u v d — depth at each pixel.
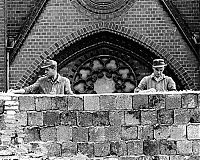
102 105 20.02
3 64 31.56
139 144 20.03
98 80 32.75
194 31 33.06
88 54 32.75
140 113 20.06
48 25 32.12
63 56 32.44
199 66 31.97
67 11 32.19
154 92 20.25
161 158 20.06
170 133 20.09
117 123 20.02
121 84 32.75
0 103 20.03
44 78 23.28
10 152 19.95
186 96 20.14
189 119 20.12
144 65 32.75
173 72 32.09
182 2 33.28
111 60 32.81
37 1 32.41
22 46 32.00
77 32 32.12
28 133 20.02
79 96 20.02
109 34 32.34
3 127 19.98
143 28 32.22
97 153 19.98
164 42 32.19
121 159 20.00
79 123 20.00
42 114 20.03
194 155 20.11
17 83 31.78
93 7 32.19
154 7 32.25
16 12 33.31
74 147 19.98
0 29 31.70
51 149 20.00
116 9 32.22
